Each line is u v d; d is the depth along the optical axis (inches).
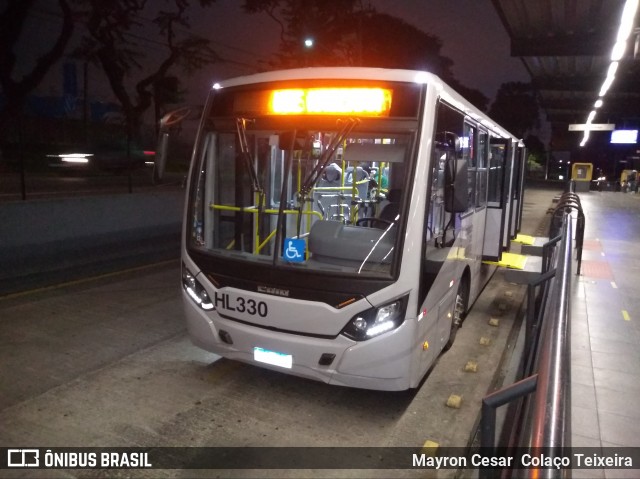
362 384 158.4
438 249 181.0
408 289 154.3
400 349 155.3
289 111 172.7
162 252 438.3
